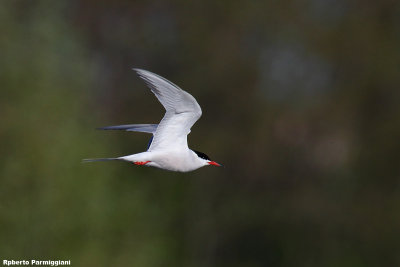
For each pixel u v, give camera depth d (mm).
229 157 19328
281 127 19781
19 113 12164
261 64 19688
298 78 19969
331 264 19141
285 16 19391
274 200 19766
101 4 20516
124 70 20328
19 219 11867
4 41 12812
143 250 13438
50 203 11992
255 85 19594
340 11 19781
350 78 19656
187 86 19312
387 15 19438
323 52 19359
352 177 19344
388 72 18984
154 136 7805
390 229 18969
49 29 13180
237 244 19547
